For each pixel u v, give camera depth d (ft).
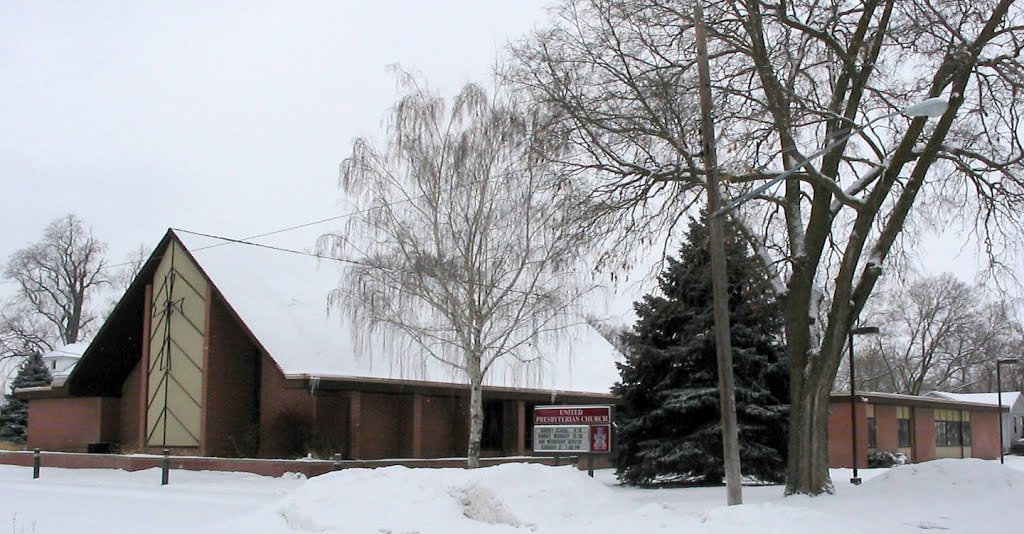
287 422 95.81
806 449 60.13
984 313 229.45
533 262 76.07
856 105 62.34
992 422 188.65
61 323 225.15
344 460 88.28
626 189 67.21
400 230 77.20
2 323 216.13
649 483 79.97
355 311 79.51
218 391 100.78
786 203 64.95
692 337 81.00
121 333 116.57
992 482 58.29
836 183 59.52
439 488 50.90
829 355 60.03
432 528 45.50
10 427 182.39
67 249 225.76
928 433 158.10
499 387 103.24
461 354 81.30
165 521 54.08
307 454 93.25
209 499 67.72
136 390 120.47
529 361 82.99
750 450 76.23
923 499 56.24
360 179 77.87
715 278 52.75
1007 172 61.41
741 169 63.00
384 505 48.67
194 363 104.63
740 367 79.82
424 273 76.02
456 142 76.33
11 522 53.36
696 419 80.64
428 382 96.43
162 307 108.99
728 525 42.50
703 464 76.54
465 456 106.52
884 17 60.80
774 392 82.64
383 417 100.32
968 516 50.78
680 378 81.66
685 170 63.57
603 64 65.51
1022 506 53.31
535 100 70.33
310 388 87.15
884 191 59.16
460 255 76.18
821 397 60.29
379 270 78.07
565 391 110.52
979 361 229.45
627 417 84.48
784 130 58.59
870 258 60.59
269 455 96.27
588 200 67.51
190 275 106.93
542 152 67.67
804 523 42.52
